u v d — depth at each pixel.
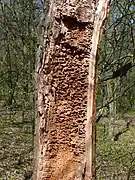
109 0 2.44
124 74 5.77
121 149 8.76
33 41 8.24
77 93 2.42
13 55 9.39
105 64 6.16
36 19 8.64
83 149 2.42
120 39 6.91
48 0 2.38
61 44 2.39
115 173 7.31
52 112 2.40
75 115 2.43
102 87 7.61
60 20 2.37
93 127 2.42
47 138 2.40
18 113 9.08
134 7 7.12
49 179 2.41
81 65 2.42
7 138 9.25
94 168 2.42
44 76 2.38
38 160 2.40
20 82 8.34
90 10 2.42
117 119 10.52
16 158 8.17
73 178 2.41
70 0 2.38
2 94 9.42
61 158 2.42
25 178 6.87
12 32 9.05
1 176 7.20
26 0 8.77
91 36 2.42
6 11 9.18
